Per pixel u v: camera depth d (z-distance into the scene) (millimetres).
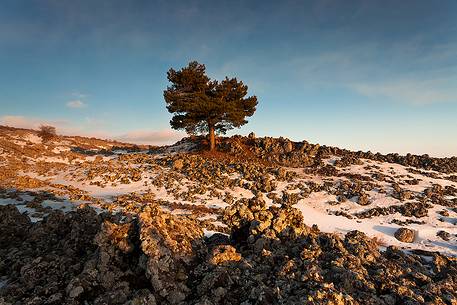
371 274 14555
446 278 15695
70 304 12109
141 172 49000
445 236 33000
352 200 41250
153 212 15875
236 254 14609
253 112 60625
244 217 18281
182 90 57562
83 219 19109
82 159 61812
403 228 33125
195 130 59531
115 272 13352
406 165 55562
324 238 17031
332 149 58906
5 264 16484
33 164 55750
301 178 47500
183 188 42500
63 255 16016
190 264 14086
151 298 11844
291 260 14172
